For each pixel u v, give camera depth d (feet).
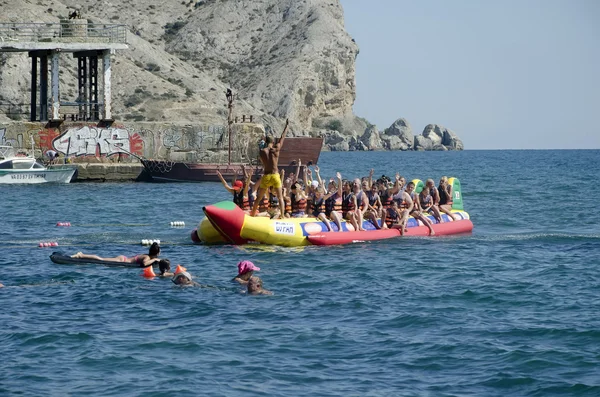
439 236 118.11
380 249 104.53
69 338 60.23
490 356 56.80
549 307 71.92
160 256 97.86
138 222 141.90
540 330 63.41
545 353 57.26
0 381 51.08
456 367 54.54
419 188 127.54
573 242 114.01
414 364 55.16
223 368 53.88
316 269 89.71
